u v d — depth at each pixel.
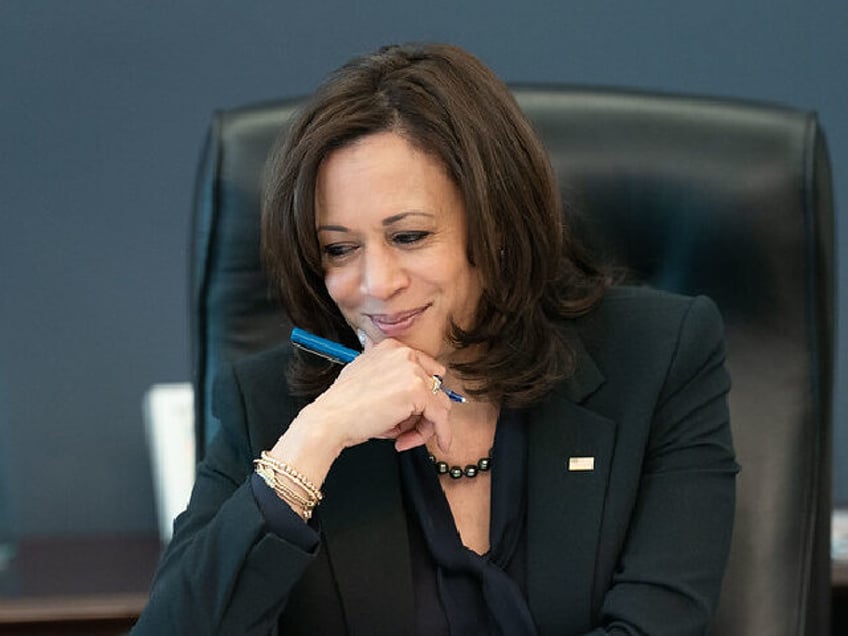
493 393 5.29
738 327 6.11
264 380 5.57
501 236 5.00
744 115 6.05
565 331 5.56
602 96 6.16
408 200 4.77
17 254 8.41
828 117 8.45
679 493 5.36
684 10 8.30
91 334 8.53
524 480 5.39
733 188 5.96
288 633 5.34
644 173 6.05
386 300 4.93
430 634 5.27
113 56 8.24
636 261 6.16
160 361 8.59
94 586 7.84
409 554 5.30
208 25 8.24
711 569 5.28
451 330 5.11
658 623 5.12
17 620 7.51
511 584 5.22
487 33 8.30
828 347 6.06
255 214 6.03
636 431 5.39
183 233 8.46
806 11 8.31
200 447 6.15
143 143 8.36
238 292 6.11
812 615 6.06
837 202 8.51
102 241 8.44
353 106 4.79
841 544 7.62
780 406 6.05
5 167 8.31
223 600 4.89
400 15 8.27
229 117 6.11
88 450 8.65
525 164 4.97
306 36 8.28
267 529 4.89
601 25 8.30
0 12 8.14
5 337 8.48
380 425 5.02
